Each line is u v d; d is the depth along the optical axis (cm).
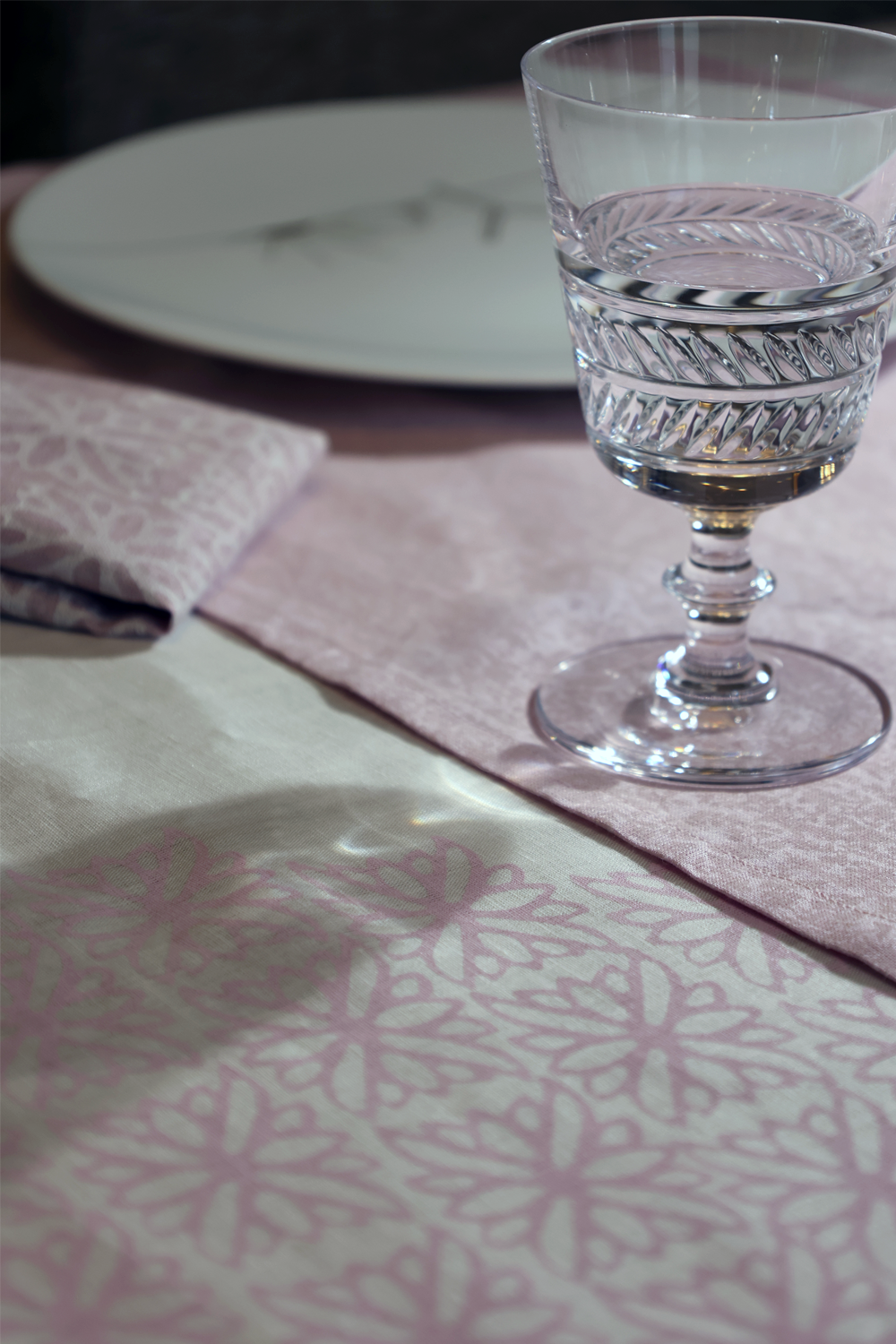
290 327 68
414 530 60
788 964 43
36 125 192
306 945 43
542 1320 37
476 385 64
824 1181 39
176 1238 38
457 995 42
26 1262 37
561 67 47
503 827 46
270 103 205
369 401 69
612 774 48
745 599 51
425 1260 37
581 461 65
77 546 53
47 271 74
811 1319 37
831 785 48
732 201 46
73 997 42
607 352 47
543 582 57
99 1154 39
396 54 208
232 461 58
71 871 45
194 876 45
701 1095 40
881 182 45
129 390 62
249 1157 39
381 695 51
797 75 47
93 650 53
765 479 47
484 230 82
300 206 86
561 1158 39
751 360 45
